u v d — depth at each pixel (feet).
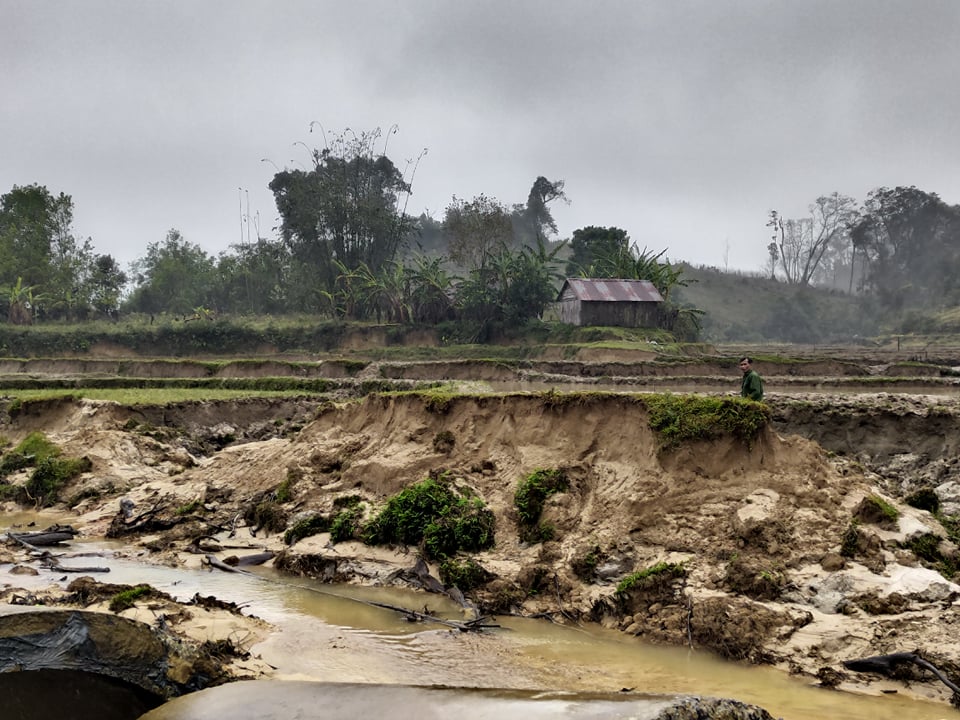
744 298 419.74
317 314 259.60
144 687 29.04
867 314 378.12
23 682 28.22
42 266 269.23
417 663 34.19
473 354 200.75
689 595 38.04
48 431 90.38
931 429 66.90
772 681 31.94
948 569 37.81
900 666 31.07
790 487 43.32
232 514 60.90
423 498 50.21
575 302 207.21
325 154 261.24
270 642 35.99
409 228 270.05
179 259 292.81
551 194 449.89
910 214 411.34
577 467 49.47
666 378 127.75
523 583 42.70
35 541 56.59
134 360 184.44
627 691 27.48
